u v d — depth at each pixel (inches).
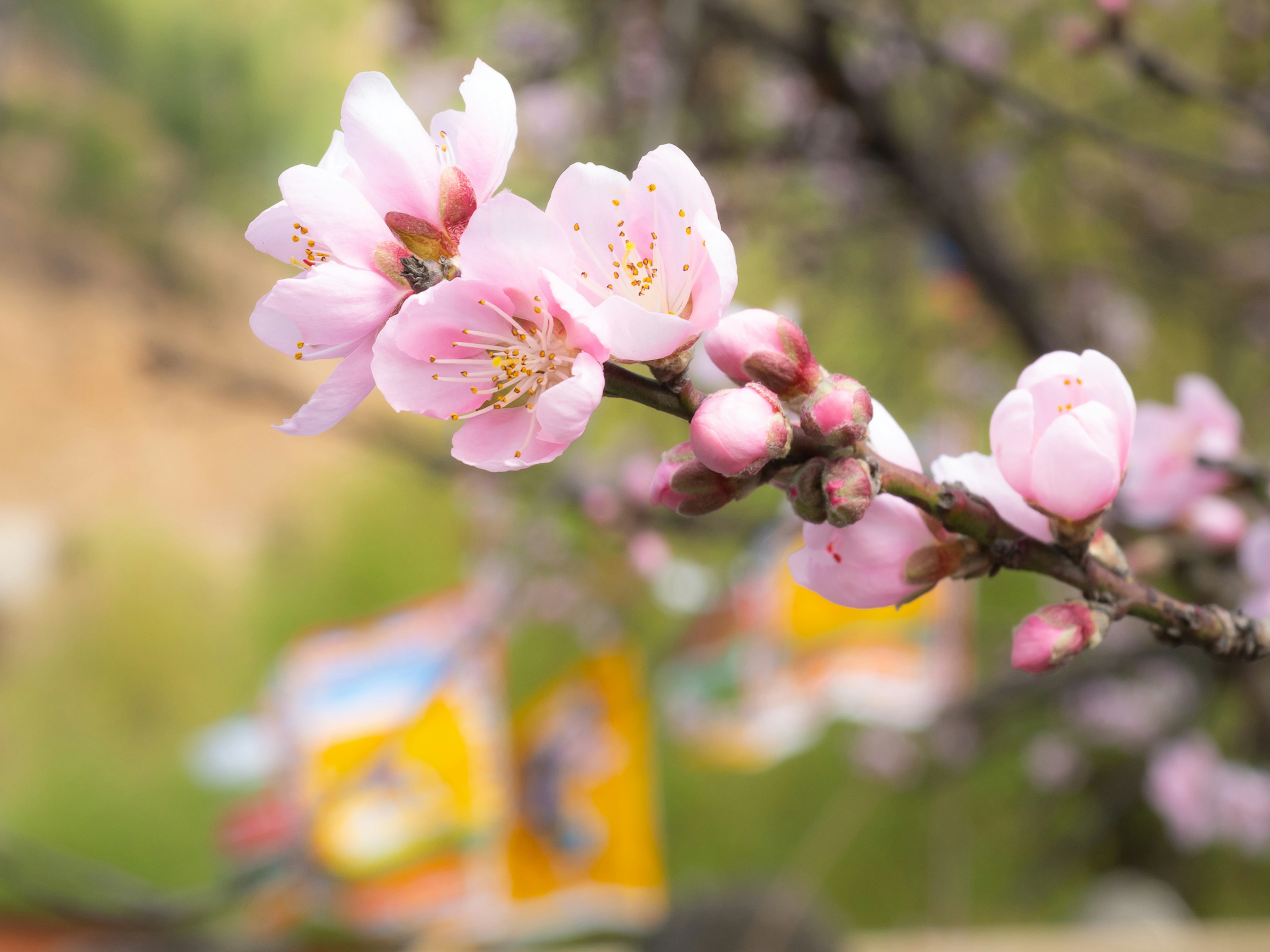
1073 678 25.4
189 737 59.6
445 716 26.4
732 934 25.6
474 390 9.8
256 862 22.5
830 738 52.2
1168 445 14.3
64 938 28.8
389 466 69.4
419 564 65.5
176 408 80.1
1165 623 10.3
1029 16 32.5
